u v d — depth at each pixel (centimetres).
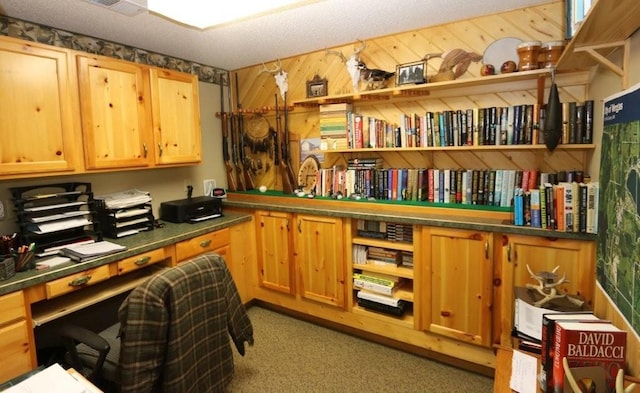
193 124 295
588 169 215
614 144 139
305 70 319
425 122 252
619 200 132
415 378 228
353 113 290
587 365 99
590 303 186
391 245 250
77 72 222
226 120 358
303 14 225
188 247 260
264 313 318
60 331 166
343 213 257
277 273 304
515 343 144
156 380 157
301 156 329
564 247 192
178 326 158
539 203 196
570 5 169
